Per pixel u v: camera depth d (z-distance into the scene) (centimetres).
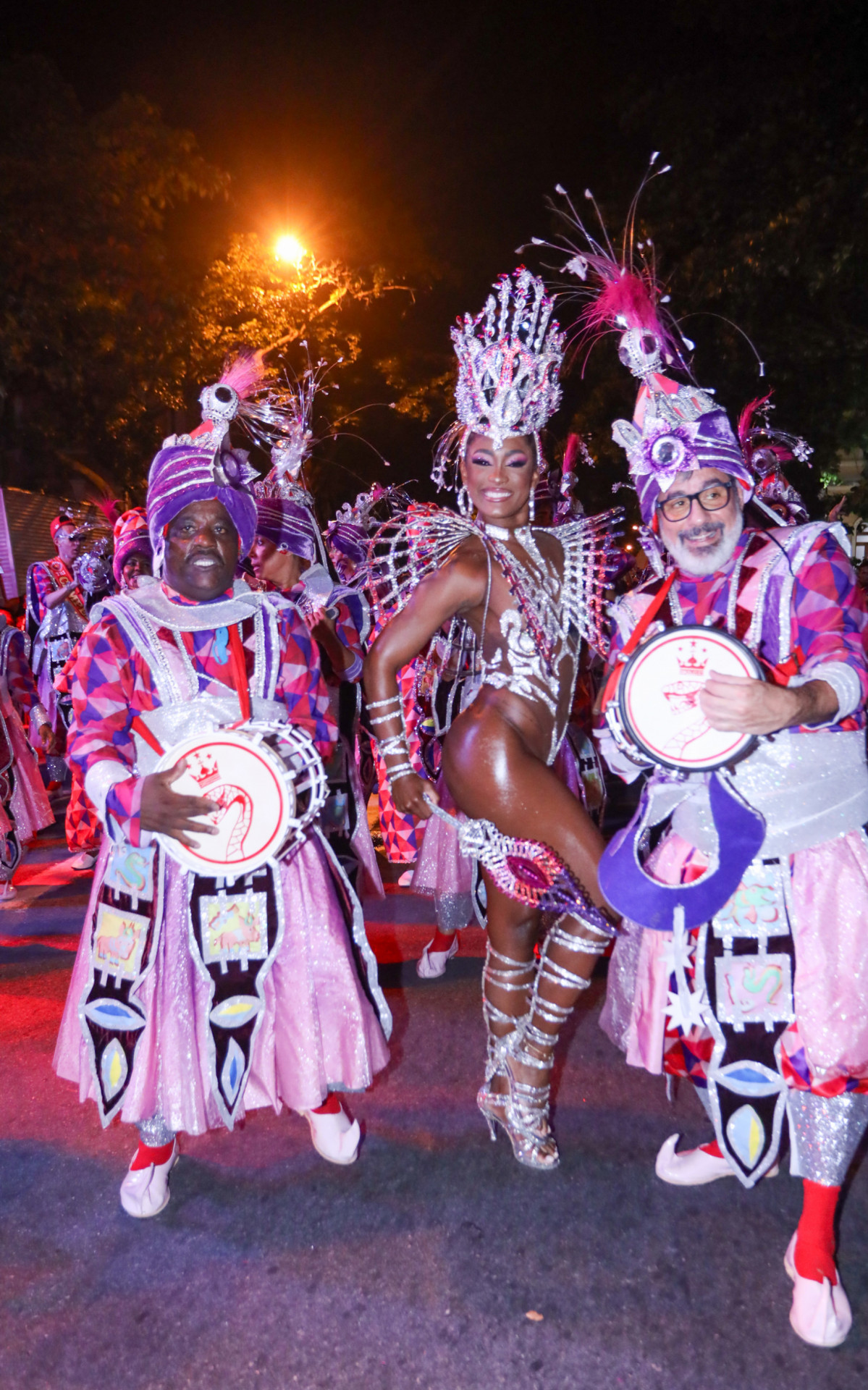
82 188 1321
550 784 291
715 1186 301
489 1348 243
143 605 280
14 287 1266
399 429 2042
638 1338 244
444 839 451
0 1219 294
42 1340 249
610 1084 362
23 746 649
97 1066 278
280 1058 282
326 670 421
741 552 253
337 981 284
